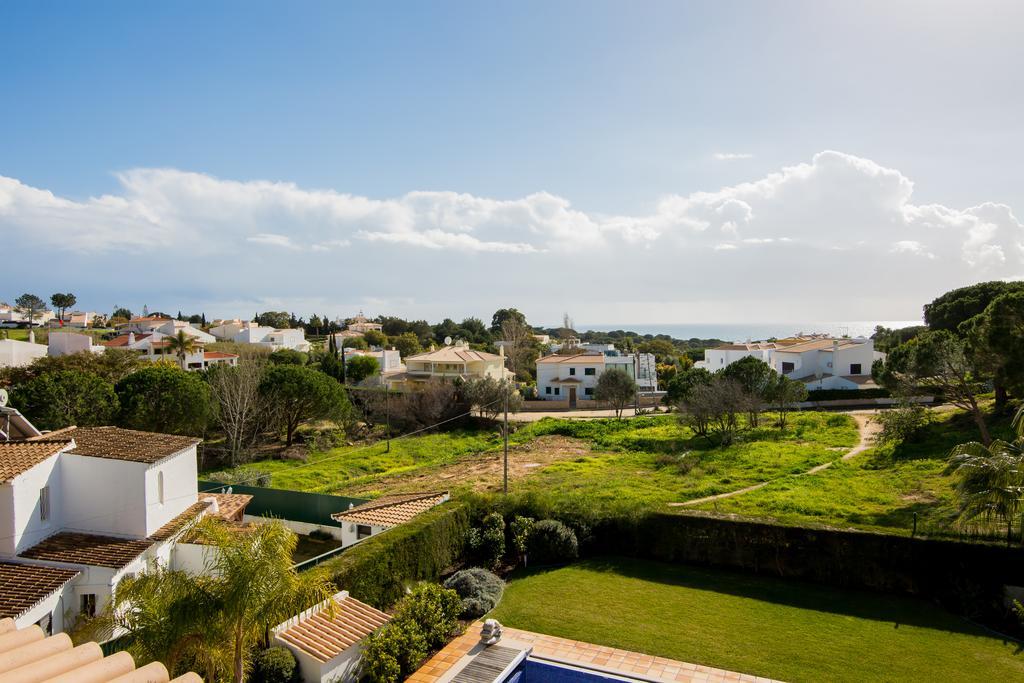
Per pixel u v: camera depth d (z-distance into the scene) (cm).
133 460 1936
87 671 443
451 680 1425
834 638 1656
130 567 1798
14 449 1894
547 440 5075
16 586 1600
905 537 1955
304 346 12306
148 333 10575
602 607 1892
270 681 1316
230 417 4950
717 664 1528
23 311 13825
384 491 3588
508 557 2362
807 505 2602
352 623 1547
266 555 1143
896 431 3588
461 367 7700
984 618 1770
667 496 3000
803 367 7025
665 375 9044
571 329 13338
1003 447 2055
